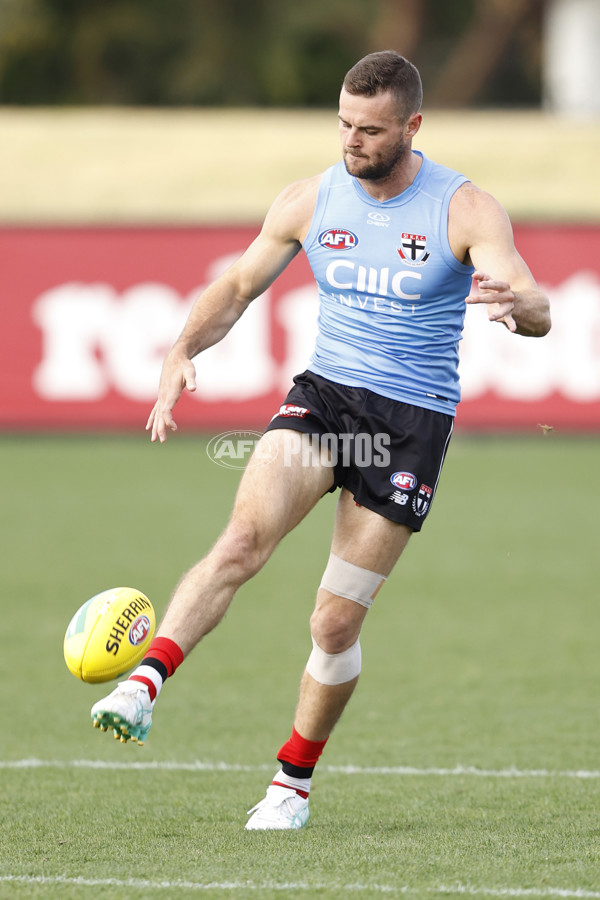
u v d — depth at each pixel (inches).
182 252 2249.0
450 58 5260.8
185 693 977.5
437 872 553.9
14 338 2279.8
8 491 1947.6
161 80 5022.1
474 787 724.0
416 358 629.0
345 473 631.2
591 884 536.1
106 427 2278.5
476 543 1603.1
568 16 4451.3
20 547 1546.5
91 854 585.3
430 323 629.0
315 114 3380.9
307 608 1289.4
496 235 609.3
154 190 2925.7
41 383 2281.0
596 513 1790.1
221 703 947.3
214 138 3157.0
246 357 2230.6
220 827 639.1
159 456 2295.8
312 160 3051.2
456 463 2239.2
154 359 2261.3
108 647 578.9
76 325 2268.7
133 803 689.0
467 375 2217.0
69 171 3002.0
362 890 525.3
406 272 620.7
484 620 1229.1
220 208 2847.0
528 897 517.0
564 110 4488.2
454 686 994.7
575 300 2201.0
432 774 756.6
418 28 5137.8
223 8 4992.6
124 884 533.3
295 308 2212.1
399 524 621.0
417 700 952.9
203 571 586.6
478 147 3078.2
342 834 625.3
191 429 2244.1
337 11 4992.6
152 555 1501.0
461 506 1847.9
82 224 2256.4
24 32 4955.7
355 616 626.5
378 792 716.7
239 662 1077.8
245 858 577.3
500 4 5162.4
